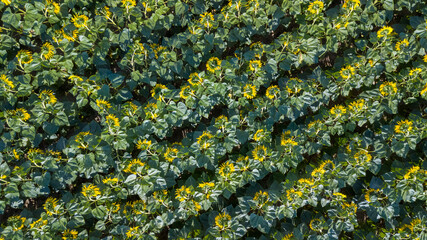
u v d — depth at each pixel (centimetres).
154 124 288
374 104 300
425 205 308
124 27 313
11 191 273
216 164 297
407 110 330
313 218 308
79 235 286
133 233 286
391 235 298
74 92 286
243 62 305
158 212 303
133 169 283
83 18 283
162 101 287
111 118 278
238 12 297
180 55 327
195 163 294
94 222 311
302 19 304
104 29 295
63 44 283
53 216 284
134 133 289
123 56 324
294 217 316
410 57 294
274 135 331
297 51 299
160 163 290
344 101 344
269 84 313
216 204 313
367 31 310
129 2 282
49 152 289
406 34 293
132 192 290
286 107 301
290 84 298
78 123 312
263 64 316
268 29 313
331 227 296
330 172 297
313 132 299
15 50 304
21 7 303
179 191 284
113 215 292
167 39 304
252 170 292
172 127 326
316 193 294
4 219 325
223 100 306
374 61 296
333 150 323
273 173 318
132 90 329
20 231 274
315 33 303
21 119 279
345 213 294
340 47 346
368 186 309
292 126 302
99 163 291
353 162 294
